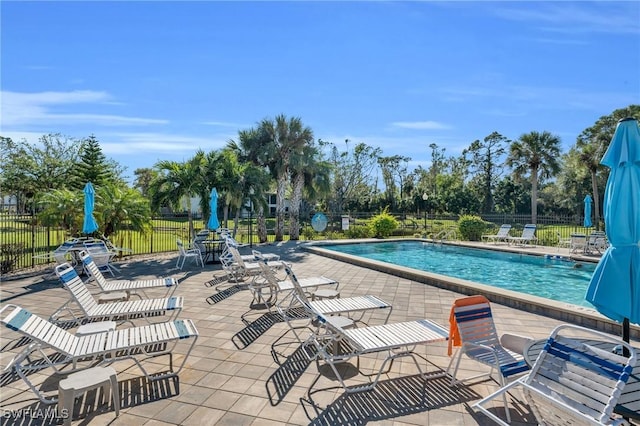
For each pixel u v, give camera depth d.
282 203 20.16
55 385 3.68
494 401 3.40
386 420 3.11
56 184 27.53
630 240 3.05
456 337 3.86
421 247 17.47
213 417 3.12
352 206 42.50
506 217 22.64
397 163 51.72
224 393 3.53
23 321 3.40
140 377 3.85
